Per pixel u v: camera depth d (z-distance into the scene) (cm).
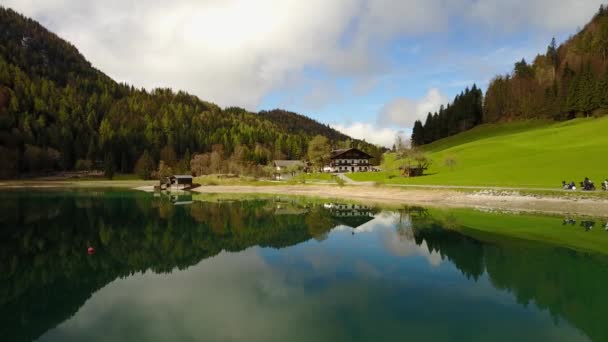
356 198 8112
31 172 15800
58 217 5288
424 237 3700
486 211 5288
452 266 2717
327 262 2894
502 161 9488
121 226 4609
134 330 1741
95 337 1675
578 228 3891
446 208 5803
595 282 2328
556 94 15688
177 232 4238
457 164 10300
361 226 4456
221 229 4434
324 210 6156
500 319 1839
